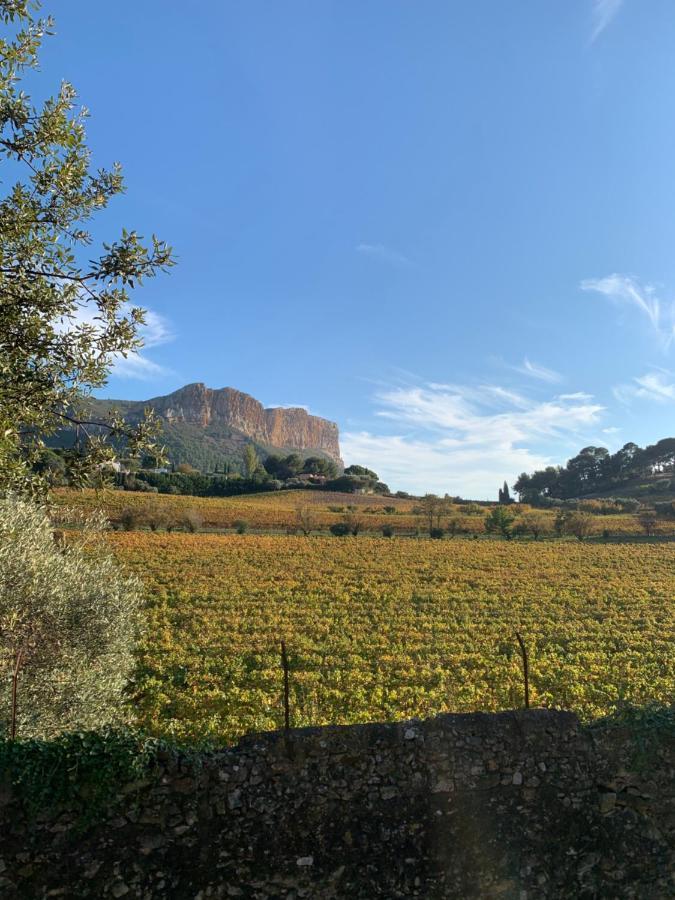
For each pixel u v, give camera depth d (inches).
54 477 322.7
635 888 270.7
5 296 270.8
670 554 2263.8
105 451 324.8
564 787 280.1
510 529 3174.2
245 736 268.7
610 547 2475.4
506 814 272.4
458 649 1005.2
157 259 307.6
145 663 872.3
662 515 3634.4
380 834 259.9
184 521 2792.8
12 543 393.4
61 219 300.2
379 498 5157.5
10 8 272.5
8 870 230.2
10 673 373.7
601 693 775.1
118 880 237.5
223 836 249.1
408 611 1295.5
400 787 267.3
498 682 828.6
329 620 1187.3
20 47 279.0
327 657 944.3
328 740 268.4
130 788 245.4
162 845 243.6
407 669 895.7
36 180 291.9
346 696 764.0
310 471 7357.3
